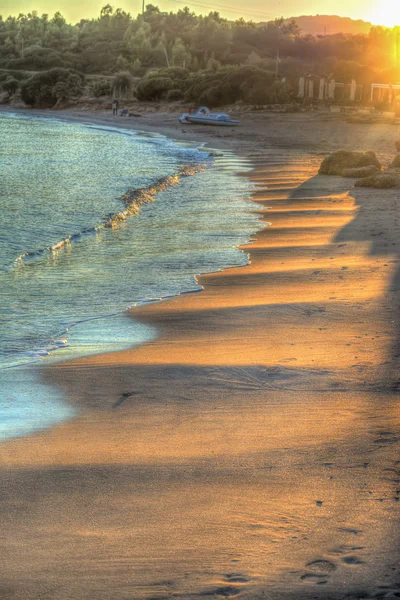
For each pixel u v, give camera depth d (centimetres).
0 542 532
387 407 799
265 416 791
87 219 2494
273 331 1159
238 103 12606
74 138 8081
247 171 4447
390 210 2584
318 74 15275
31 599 463
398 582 458
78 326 1231
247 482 621
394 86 12175
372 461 652
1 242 2042
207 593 460
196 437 736
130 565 497
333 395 851
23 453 704
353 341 1078
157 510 576
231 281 1567
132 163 4991
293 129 9188
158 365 1000
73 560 506
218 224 2395
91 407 841
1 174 3991
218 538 528
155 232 2253
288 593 453
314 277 1561
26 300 1417
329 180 3781
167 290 1502
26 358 1051
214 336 1146
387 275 1544
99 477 643
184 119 10869
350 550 500
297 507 570
